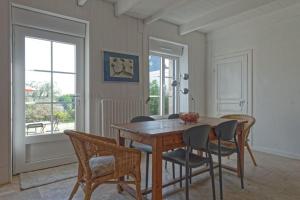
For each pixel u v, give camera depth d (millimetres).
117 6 3656
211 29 4941
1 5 2584
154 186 2014
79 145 1837
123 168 1901
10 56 2668
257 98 4281
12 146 2891
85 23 3482
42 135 3150
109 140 2180
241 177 2617
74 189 2082
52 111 3266
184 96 4938
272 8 3828
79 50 3486
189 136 2109
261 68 4215
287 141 3865
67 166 3260
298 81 3732
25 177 2812
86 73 3510
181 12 4027
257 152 4133
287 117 3869
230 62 4738
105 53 3627
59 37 3283
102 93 3605
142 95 4113
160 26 4391
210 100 5164
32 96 3084
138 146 2652
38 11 3033
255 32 4293
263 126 4188
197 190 2516
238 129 2877
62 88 3357
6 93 2631
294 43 3770
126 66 3883
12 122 2877
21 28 2949
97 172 1860
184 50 4934
